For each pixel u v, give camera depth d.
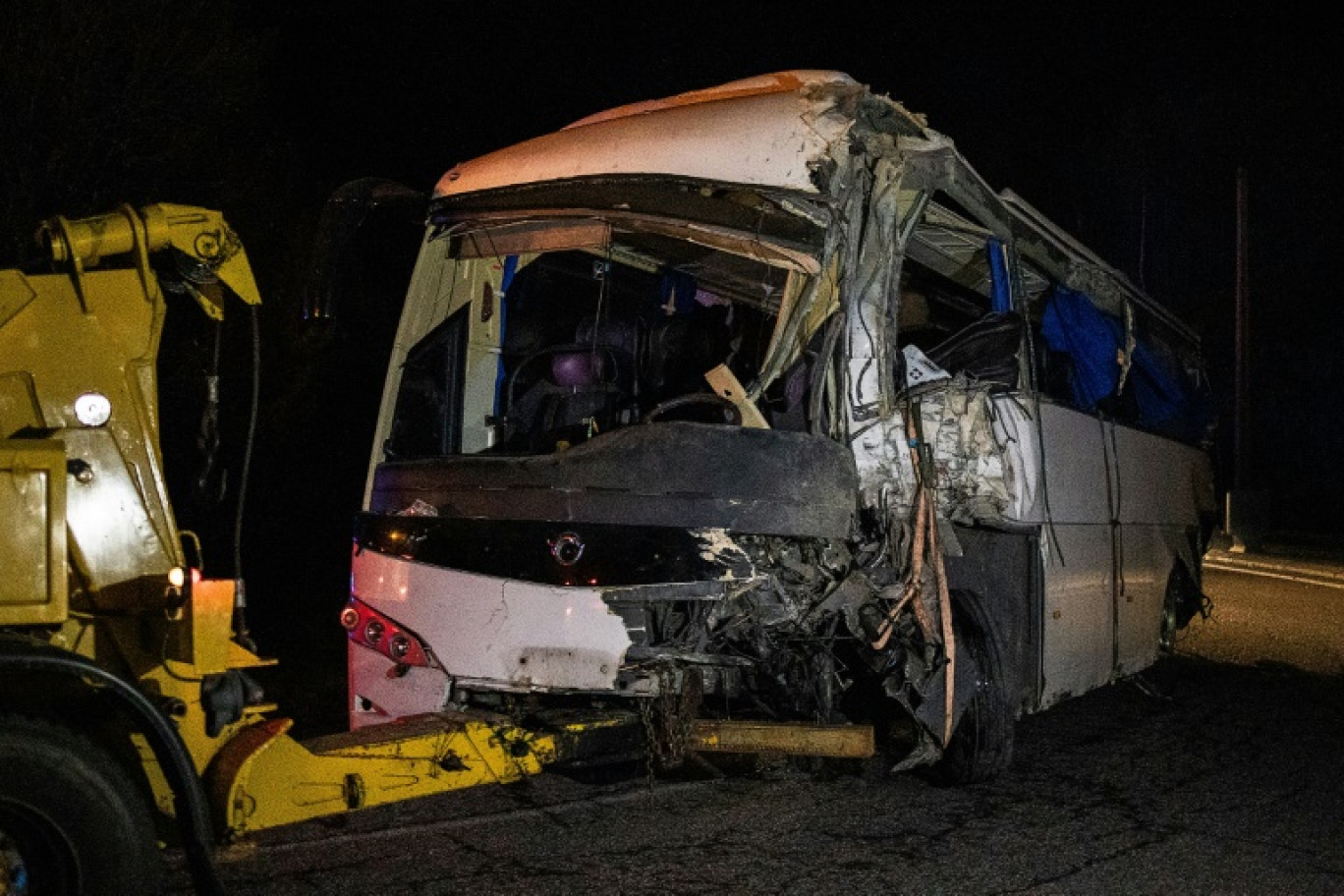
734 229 6.08
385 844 5.83
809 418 6.22
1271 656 12.16
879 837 6.15
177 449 10.05
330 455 14.06
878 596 6.34
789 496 6.07
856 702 7.09
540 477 6.02
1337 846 6.20
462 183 6.57
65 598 4.06
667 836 6.07
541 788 6.85
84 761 3.85
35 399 4.34
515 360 7.17
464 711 5.68
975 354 7.38
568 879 5.42
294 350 11.57
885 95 6.49
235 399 11.27
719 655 6.02
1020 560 7.75
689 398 6.23
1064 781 7.30
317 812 4.72
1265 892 5.54
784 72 6.70
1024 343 7.69
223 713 4.48
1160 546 10.61
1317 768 7.74
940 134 6.89
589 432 7.01
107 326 4.47
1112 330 9.87
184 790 4.09
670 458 5.98
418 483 6.26
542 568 5.96
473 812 6.38
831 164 6.05
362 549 6.37
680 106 6.50
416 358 6.70
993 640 7.00
